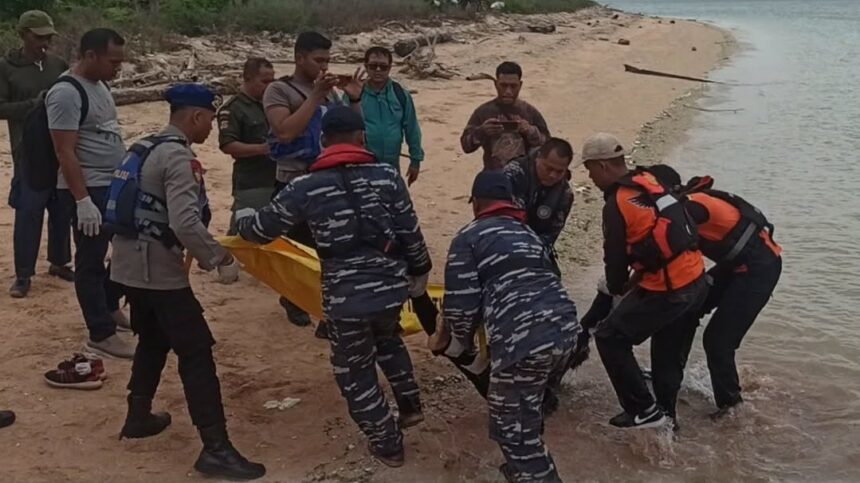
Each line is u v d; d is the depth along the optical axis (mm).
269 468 4871
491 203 4578
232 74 17766
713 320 5480
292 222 4488
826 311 7578
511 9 43125
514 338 4336
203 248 4520
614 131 15906
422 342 6652
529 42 31469
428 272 4820
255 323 6762
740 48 37062
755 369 6422
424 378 6074
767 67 28516
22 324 6492
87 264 5922
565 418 5617
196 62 18938
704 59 31188
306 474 4836
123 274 4652
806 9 92938
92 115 5879
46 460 4812
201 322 4723
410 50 23125
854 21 62969
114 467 4785
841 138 15555
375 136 6641
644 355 6570
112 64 5922
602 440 5348
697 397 5949
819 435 5496
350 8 28578
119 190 4590
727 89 22766
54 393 5535
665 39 40031
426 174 11562
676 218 4918
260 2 25750
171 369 5941
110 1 22781
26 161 6125
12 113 6797
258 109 6801
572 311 4457
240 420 5359
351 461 4984
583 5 62188
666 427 5336
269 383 5824
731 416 5617
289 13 25438
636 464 5117
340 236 4473
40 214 6902
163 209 4578
